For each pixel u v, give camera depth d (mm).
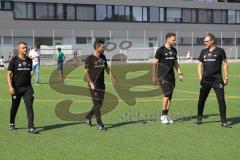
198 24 70562
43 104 15227
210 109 13703
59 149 8508
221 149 8445
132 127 10773
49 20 61094
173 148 8539
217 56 10648
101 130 10367
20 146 8789
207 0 71250
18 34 59031
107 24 64812
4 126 10977
